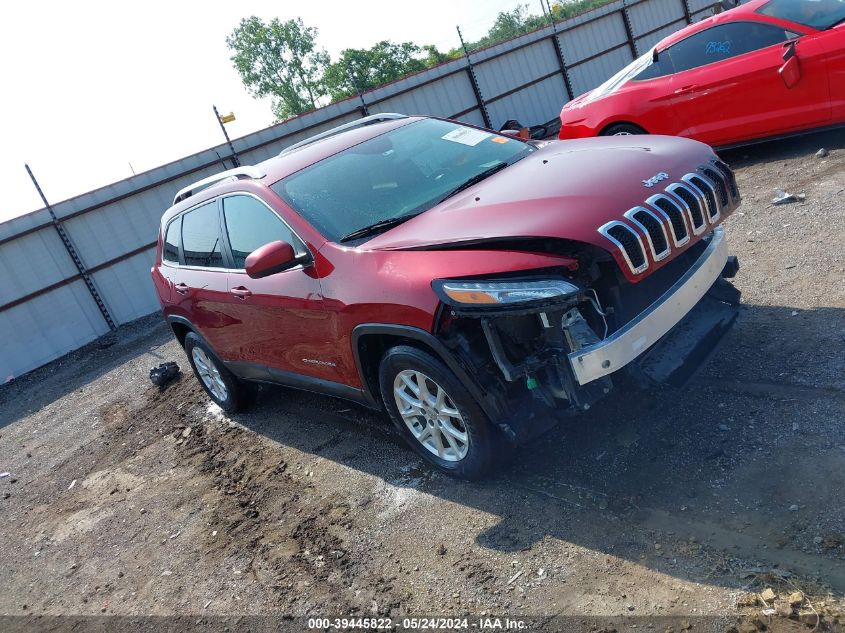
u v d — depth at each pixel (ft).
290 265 11.82
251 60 181.88
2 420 30.94
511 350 10.00
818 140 23.90
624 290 10.08
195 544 13.41
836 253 14.93
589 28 65.31
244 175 15.03
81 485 18.78
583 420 11.99
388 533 11.35
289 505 13.47
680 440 10.61
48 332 40.57
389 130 15.14
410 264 10.41
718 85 23.26
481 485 11.54
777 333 12.58
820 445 9.45
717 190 10.93
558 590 8.77
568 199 10.07
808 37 21.02
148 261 44.19
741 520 8.73
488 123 59.62
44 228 40.37
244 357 16.17
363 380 12.24
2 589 14.61
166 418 21.54
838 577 7.48
